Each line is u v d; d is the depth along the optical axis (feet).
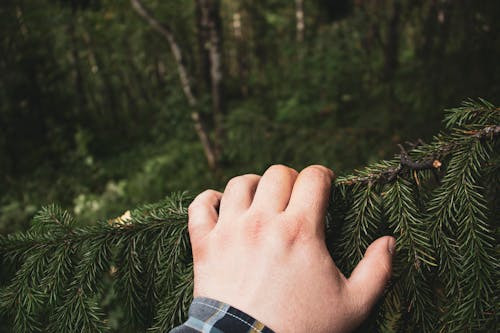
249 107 14.87
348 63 24.39
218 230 2.04
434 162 2.23
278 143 13.04
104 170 31.07
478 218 2.21
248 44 53.16
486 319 2.10
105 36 46.37
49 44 39.93
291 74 26.94
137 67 54.44
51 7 34.71
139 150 34.14
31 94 36.32
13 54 35.14
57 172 31.37
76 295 2.64
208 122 31.58
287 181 2.12
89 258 2.70
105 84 52.80
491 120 2.43
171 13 43.04
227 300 1.77
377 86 14.88
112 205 23.27
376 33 28.25
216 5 25.71
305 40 33.19
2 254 2.81
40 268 2.73
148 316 2.78
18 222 22.76
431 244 2.27
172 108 33.27
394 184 2.33
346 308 1.83
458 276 2.17
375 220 2.37
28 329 2.67
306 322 1.74
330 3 21.91
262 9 51.06
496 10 9.78
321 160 11.76
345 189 2.39
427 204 2.35
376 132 11.62
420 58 12.30
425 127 10.55
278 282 1.79
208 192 2.31
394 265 2.44
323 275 1.85
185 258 2.71
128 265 2.71
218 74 26.25
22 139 35.24
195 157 26.91
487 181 2.51
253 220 1.99
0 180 30.07
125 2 38.96
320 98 21.61
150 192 24.21
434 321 2.29
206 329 1.69
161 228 2.71
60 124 38.65
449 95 10.36
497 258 2.20
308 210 1.98
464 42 10.40
